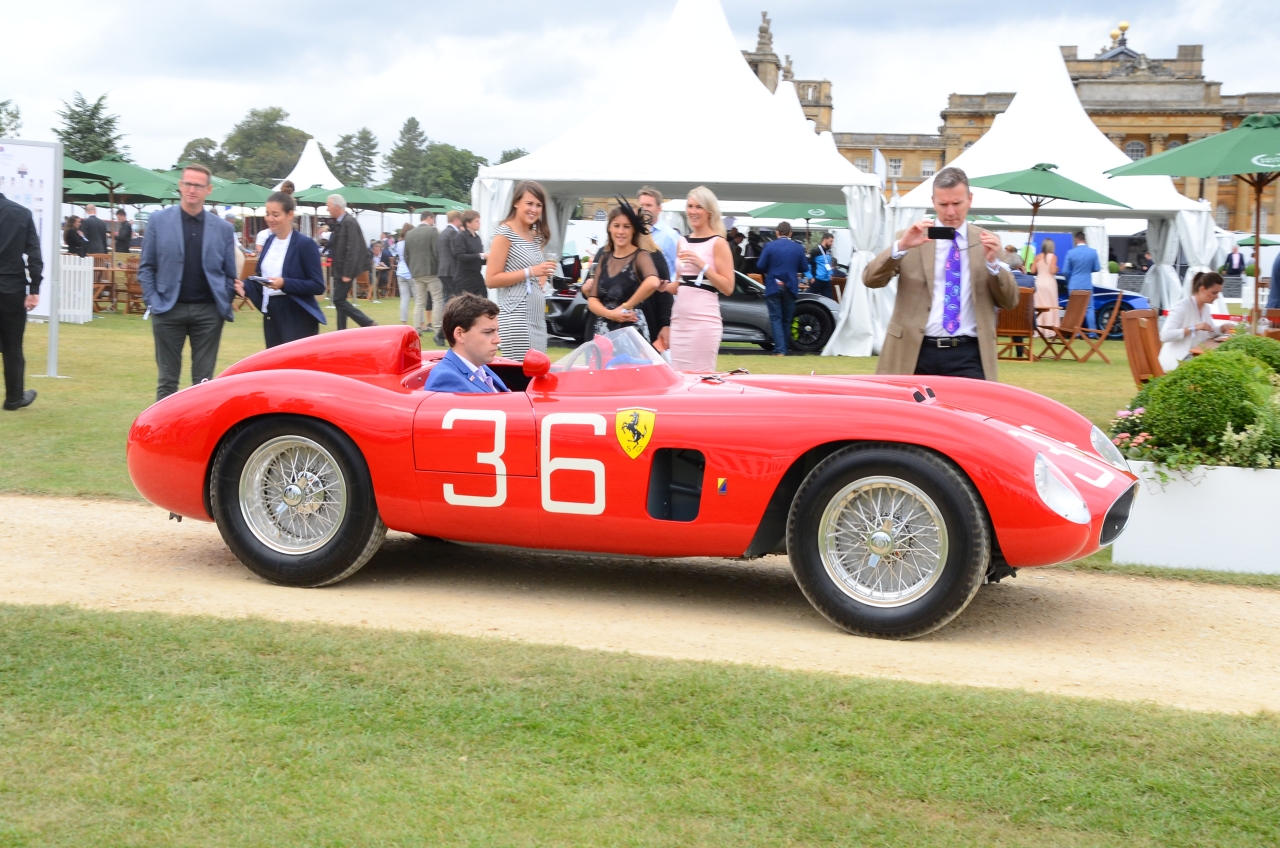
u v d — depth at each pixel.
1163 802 2.71
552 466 4.39
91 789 2.67
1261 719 3.23
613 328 6.72
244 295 7.85
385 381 4.93
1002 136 21.22
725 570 5.28
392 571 5.03
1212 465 5.38
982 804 2.69
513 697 3.22
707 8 16.50
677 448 4.30
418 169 158.25
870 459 4.08
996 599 4.84
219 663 3.41
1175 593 5.02
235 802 2.64
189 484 4.74
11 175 10.76
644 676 3.38
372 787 2.73
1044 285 18.33
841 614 4.16
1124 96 74.88
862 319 15.29
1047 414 4.94
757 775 2.81
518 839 2.53
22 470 6.80
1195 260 20.72
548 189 16.72
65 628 3.65
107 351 13.48
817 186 15.31
